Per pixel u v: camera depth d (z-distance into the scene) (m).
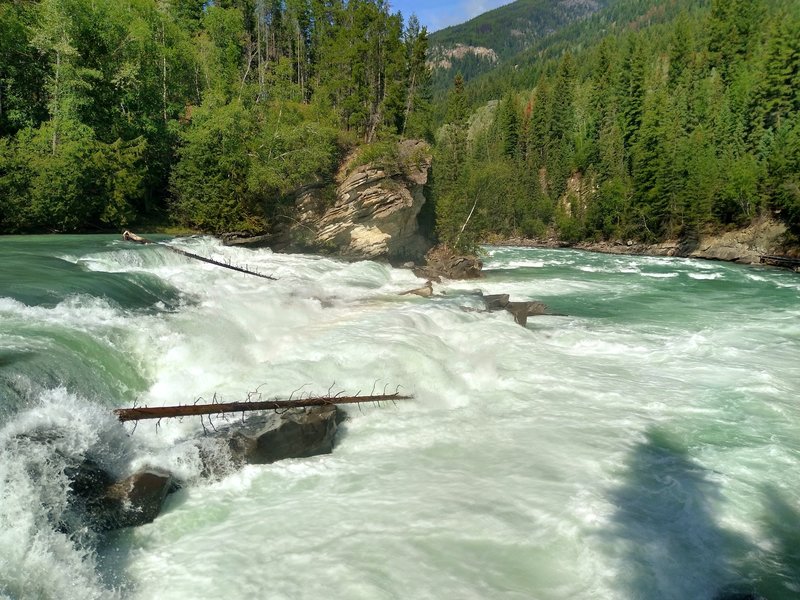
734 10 106.56
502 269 48.94
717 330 22.61
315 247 39.88
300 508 8.66
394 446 11.04
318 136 39.81
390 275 35.84
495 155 121.06
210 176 36.66
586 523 8.27
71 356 10.59
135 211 35.53
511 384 14.94
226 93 48.09
